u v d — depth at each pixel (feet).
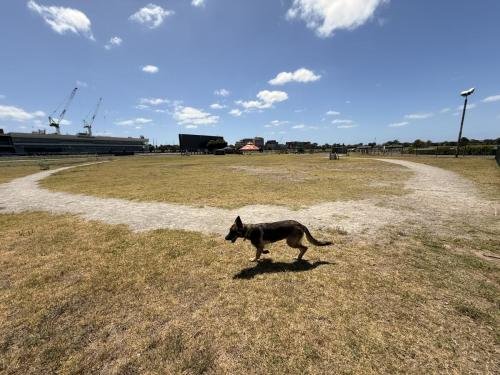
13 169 106.83
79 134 355.97
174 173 79.30
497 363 9.54
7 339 11.45
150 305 13.66
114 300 14.19
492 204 32.45
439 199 36.01
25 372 9.77
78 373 9.68
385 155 161.17
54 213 33.24
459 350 10.17
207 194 43.27
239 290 14.82
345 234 23.11
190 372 9.56
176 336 11.37
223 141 326.03
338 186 48.34
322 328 11.59
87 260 19.10
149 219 29.45
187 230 25.41
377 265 17.29
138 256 19.60
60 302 14.07
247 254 19.76
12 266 18.37
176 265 18.02
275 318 12.35
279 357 10.10
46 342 11.25
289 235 18.04
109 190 49.60
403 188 44.88
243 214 30.78
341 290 14.52
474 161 91.40
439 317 12.10
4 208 37.06
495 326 11.40
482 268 16.53
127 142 382.01
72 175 79.46
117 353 10.55
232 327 11.82
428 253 18.90
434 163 90.33
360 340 10.82
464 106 107.45
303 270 16.97
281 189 46.47
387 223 25.93
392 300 13.50
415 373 9.23
